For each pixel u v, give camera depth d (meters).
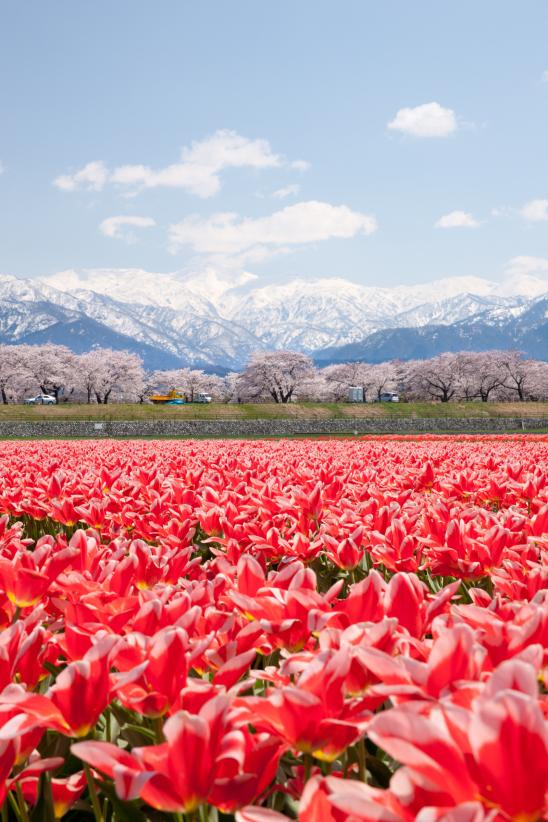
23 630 2.26
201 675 2.46
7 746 1.69
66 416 78.25
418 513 4.93
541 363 131.62
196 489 7.59
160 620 2.31
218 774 1.50
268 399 129.62
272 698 1.63
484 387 131.75
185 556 3.36
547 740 1.20
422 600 2.56
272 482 6.79
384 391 139.38
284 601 2.44
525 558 3.58
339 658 1.71
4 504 6.55
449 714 1.35
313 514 5.09
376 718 1.30
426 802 1.28
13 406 82.06
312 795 1.44
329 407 87.38
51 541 4.11
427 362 136.62
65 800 2.10
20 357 120.88
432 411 87.38
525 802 1.21
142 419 79.38
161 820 2.05
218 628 2.53
